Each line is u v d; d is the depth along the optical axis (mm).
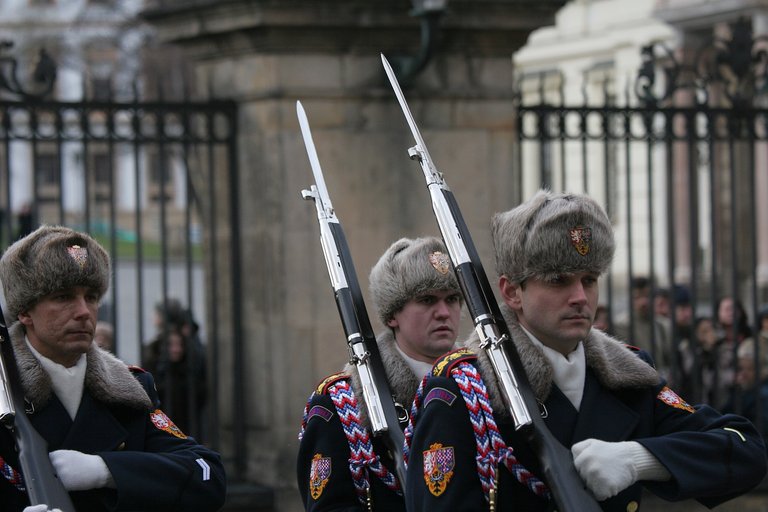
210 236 10008
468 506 4133
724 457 4164
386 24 9656
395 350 5562
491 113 10086
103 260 4785
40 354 4730
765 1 20203
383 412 5004
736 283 10672
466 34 9938
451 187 9977
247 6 9461
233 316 9961
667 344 12156
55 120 9477
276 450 9711
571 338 4137
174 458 4723
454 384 4230
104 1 21625
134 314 27359
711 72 10719
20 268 4668
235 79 9898
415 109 9922
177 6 9984
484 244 10039
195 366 10844
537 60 28797
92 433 4707
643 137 10531
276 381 9734
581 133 10453
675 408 4355
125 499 4551
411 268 5488
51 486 4375
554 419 4191
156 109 9688
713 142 10688
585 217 4109
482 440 4148
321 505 5152
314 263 9711
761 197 23078
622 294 24703
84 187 9539
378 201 9836
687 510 10250
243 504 9492
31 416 4656
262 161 9734
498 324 4203
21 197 36781
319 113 9727
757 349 10562
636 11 26656
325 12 9492
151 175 40500
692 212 10625
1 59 9375
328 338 9719
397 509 5082
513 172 10188
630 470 3998
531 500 4191
